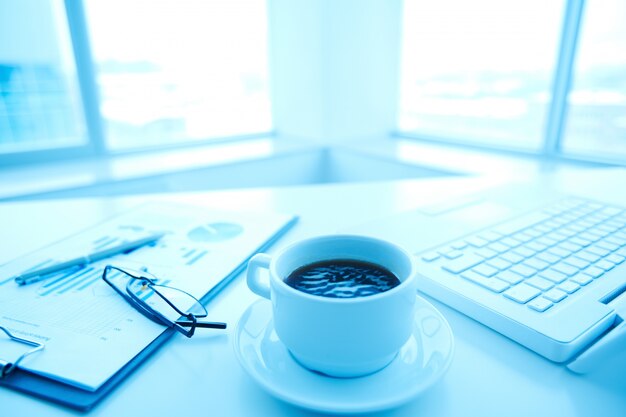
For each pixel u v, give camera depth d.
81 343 0.31
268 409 0.26
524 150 1.66
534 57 1.57
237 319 0.36
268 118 2.15
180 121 1.90
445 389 0.28
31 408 0.26
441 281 0.39
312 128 1.99
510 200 0.65
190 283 0.41
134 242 0.50
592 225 0.53
